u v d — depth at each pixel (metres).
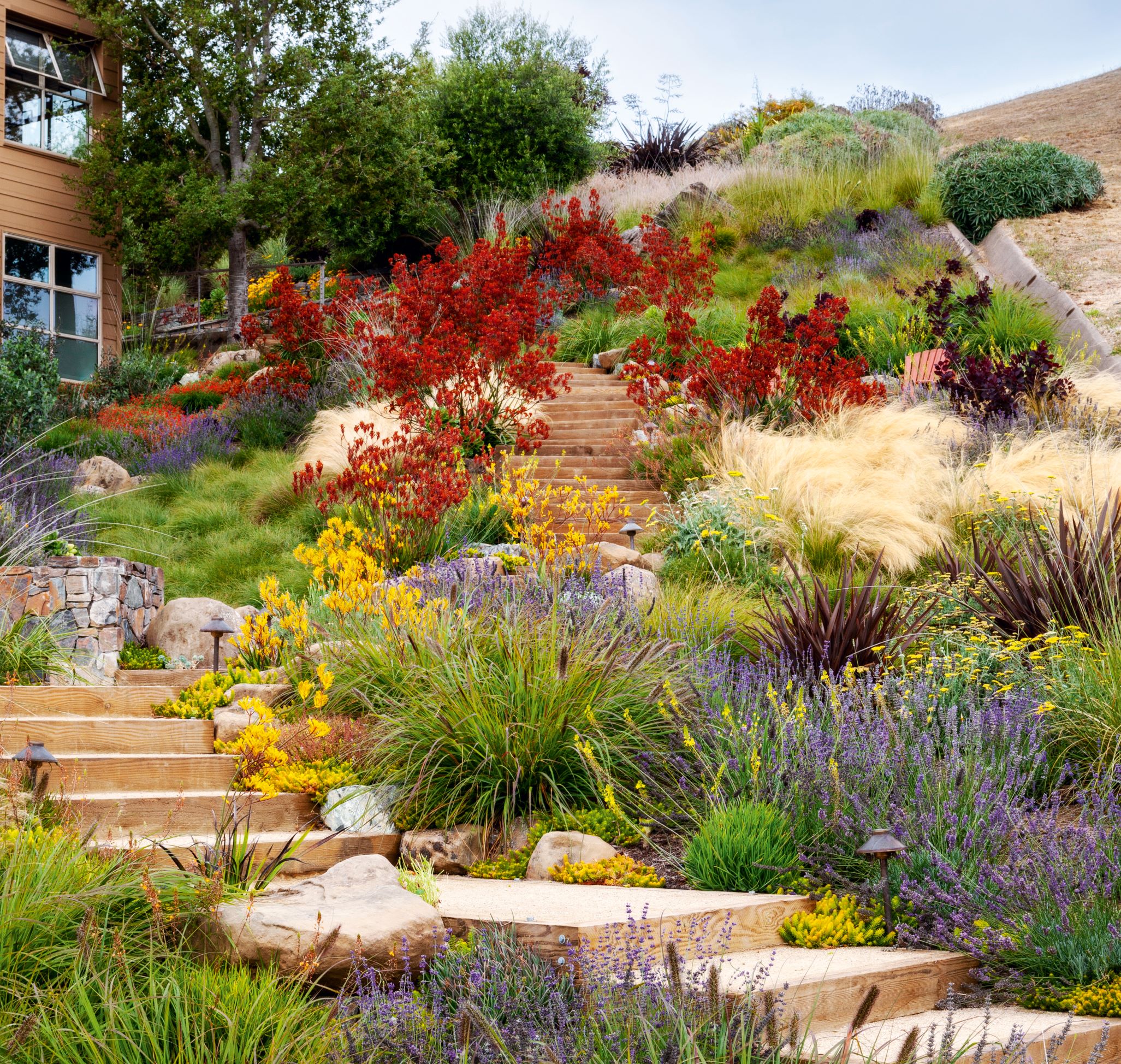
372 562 6.02
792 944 3.66
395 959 3.05
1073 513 7.74
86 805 4.07
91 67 20.16
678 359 13.59
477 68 24.14
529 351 11.98
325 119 20.42
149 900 2.92
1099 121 22.80
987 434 9.72
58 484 11.00
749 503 8.78
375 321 14.28
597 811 4.74
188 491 11.91
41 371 15.07
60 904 2.87
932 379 11.93
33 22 19.25
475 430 10.91
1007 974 3.43
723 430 10.38
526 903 3.64
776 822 4.22
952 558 7.31
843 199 18.97
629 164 23.89
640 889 4.02
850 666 5.34
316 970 2.98
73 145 19.80
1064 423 9.85
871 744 4.49
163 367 18.16
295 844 3.73
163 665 7.98
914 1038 2.42
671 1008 2.63
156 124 20.23
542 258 17.30
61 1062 2.42
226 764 4.93
